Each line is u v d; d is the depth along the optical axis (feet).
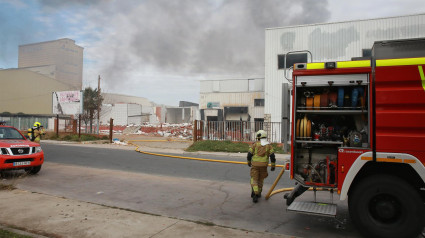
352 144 15.49
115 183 27.78
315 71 16.26
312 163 17.19
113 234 15.06
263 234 15.24
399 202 13.99
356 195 14.84
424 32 70.38
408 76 14.24
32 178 29.73
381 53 15.19
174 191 24.90
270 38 82.79
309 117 17.22
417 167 13.85
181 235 14.94
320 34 78.23
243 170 35.65
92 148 60.23
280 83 81.30
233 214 18.93
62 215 17.93
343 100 16.12
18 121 138.00
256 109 106.01
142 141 80.79
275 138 60.70
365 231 14.55
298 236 15.29
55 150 55.47
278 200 22.34
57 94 92.12
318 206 16.61
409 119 14.08
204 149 56.80
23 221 16.83
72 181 28.50
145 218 17.54
